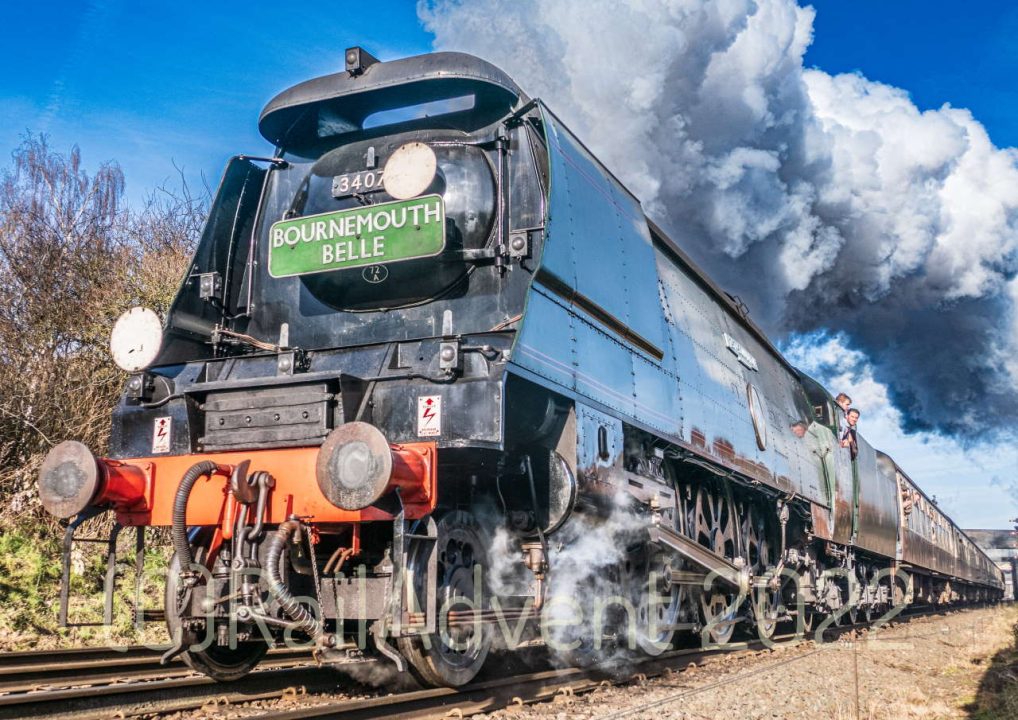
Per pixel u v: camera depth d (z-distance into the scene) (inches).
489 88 237.9
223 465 195.3
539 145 243.8
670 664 307.9
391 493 178.7
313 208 243.9
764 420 431.8
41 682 229.3
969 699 297.6
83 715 187.3
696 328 359.6
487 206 230.4
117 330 223.6
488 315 224.8
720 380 374.3
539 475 222.4
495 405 188.5
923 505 881.5
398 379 199.0
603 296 256.8
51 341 485.7
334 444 174.9
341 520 182.1
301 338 239.6
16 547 397.7
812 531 495.2
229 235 249.4
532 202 231.9
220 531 196.7
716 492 374.0
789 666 329.1
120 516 205.3
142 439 217.5
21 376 464.1
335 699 219.8
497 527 221.3
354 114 256.4
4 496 428.1
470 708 201.6
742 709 231.1
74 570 398.3
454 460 202.8
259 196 258.1
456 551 206.7
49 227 522.6
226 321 244.4
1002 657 426.3
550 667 275.7
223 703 208.8
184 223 649.0
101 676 246.4
